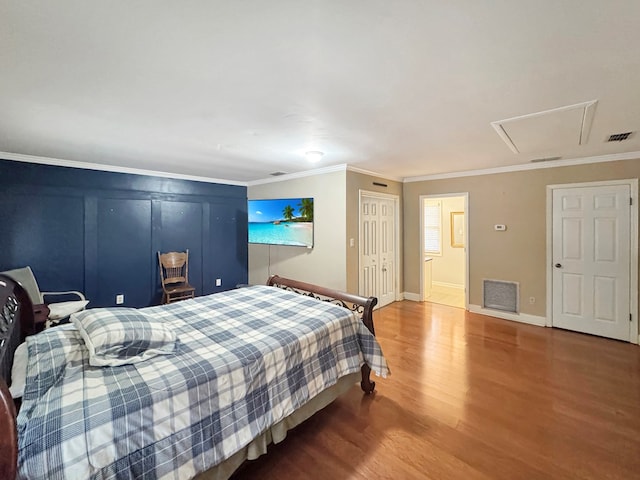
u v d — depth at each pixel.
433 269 6.72
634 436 1.88
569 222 3.71
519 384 2.50
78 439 1.01
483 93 1.79
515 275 4.13
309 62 1.46
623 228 3.38
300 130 2.50
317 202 4.33
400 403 2.25
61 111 2.06
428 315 4.38
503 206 4.20
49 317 3.04
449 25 1.17
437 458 1.72
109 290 4.08
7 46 1.30
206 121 2.27
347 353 2.11
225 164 3.93
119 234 4.15
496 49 1.34
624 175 3.34
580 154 3.39
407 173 4.68
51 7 1.06
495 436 1.89
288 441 1.87
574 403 2.23
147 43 1.30
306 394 1.75
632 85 1.68
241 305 2.45
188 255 4.89
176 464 1.20
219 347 1.63
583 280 3.64
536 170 3.92
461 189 4.58
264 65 1.49
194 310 2.32
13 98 1.85
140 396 1.18
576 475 1.60
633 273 3.33
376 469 1.65
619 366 2.79
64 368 1.35
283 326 1.96
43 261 3.56
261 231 4.92
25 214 3.43
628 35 1.23
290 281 3.05
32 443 0.96
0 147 3.02
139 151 3.20
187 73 1.56
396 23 1.16
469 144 2.94
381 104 1.96
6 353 1.36
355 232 4.21
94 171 3.91
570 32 1.21
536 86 1.70
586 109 2.03
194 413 1.28
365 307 2.33
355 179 4.19
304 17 1.12
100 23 1.16
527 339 3.46
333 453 1.77
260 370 1.55
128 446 1.09
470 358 2.98
